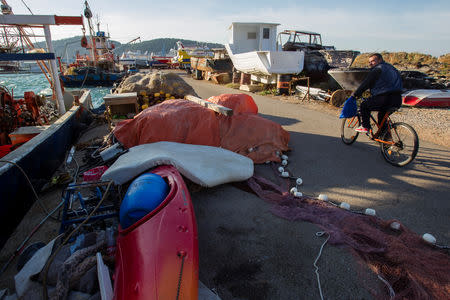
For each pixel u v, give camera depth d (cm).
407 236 283
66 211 280
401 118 855
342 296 224
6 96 751
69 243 252
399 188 405
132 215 241
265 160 502
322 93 1197
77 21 779
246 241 294
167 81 806
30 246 274
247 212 347
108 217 282
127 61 5522
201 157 411
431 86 1212
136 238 208
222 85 2033
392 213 342
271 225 319
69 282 201
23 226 348
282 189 398
